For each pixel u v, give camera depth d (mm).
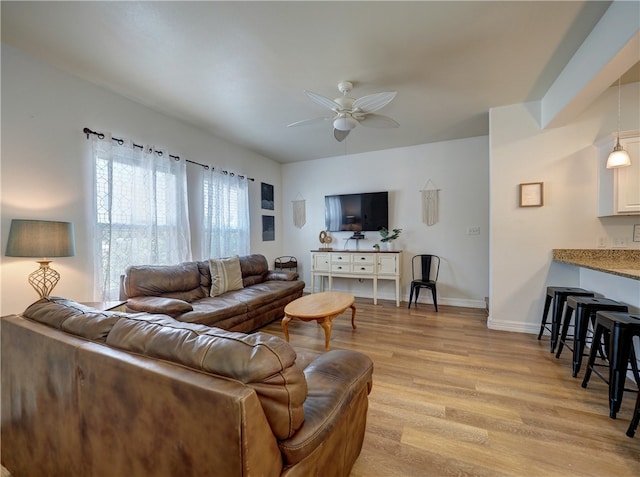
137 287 2703
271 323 3672
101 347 1013
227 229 4273
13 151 2178
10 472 1348
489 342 2969
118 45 2148
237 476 709
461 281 4480
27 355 1210
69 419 1072
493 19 1900
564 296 2668
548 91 2887
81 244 2594
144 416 868
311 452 900
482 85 2781
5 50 2131
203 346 874
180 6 1772
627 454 1480
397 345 2920
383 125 2998
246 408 707
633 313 2215
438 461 1449
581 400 1947
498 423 1729
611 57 1814
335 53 2260
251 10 1810
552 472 1378
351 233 5250
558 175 3068
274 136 4207
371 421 1763
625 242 2850
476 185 4371
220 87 2777
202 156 3939
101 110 2750
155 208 3123
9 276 2150
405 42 2135
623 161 2381
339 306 2961
